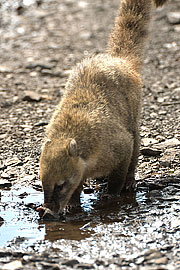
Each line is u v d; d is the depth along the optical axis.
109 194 11.32
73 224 9.93
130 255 8.58
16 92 17.83
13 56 22.02
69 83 11.68
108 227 9.69
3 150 13.52
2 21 27.09
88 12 28.19
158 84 18.03
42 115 15.74
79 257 8.58
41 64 20.56
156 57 21.06
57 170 9.82
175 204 10.55
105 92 11.23
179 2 27.39
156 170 12.25
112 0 30.20
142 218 9.99
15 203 10.96
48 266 8.21
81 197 11.30
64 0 30.58
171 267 8.14
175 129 14.20
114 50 13.16
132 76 12.01
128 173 11.81
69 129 10.43
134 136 12.01
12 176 12.32
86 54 21.84
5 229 9.78
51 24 26.47
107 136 10.70
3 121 15.30
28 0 30.45
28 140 14.02
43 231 9.64
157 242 8.98
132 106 11.86
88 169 10.54
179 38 23.06
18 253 8.71
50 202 9.91
